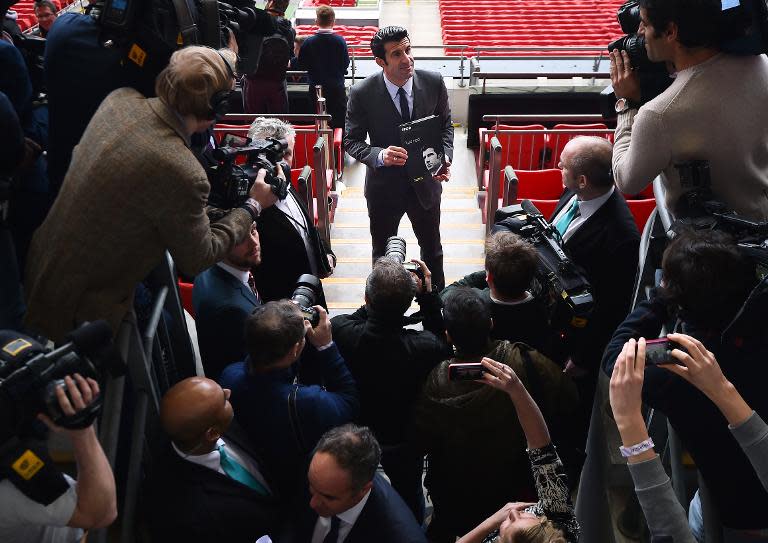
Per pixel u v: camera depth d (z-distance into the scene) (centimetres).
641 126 219
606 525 288
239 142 284
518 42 1548
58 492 155
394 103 470
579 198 317
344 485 191
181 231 198
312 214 539
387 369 252
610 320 313
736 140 212
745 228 193
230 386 233
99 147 193
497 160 556
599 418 297
